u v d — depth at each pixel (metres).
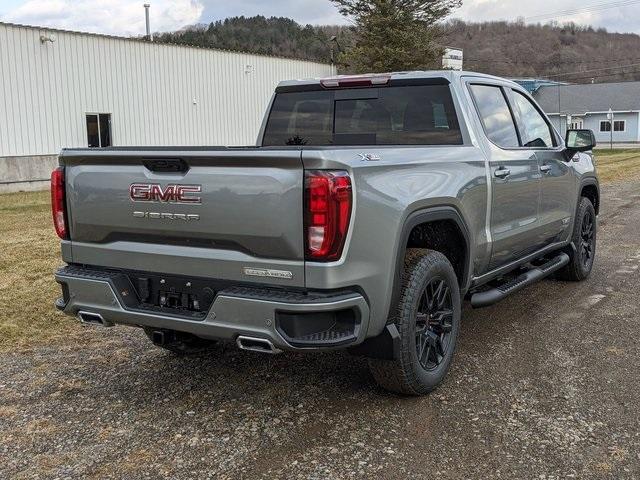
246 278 3.29
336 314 3.30
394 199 3.45
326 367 4.43
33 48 20.95
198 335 3.47
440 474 3.04
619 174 21.36
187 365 4.50
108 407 3.83
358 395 3.96
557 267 5.87
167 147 3.63
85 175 3.74
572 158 6.17
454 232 4.19
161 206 3.46
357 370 4.37
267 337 3.18
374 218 3.31
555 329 5.15
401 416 3.65
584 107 66.50
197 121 27.16
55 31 21.53
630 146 56.38
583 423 3.51
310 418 3.65
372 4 36.44
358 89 4.89
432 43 37.19
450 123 4.52
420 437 3.41
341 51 37.34
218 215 3.29
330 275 3.12
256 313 3.19
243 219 3.22
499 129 4.94
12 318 5.48
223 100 28.30
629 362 4.39
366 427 3.53
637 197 14.55
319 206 3.07
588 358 4.48
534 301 6.00
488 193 4.45
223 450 3.31
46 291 6.33
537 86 70.69
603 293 6.23
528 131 5.47
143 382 4.21
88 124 22.95
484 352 4.65
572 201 6.16
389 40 36.12
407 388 3.77
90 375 4.33
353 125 4.95
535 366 4.35
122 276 3.72
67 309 3.88
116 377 4.29
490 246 4.56
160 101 25.50
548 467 3.08
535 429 3.46
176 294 3.55
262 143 5.39
